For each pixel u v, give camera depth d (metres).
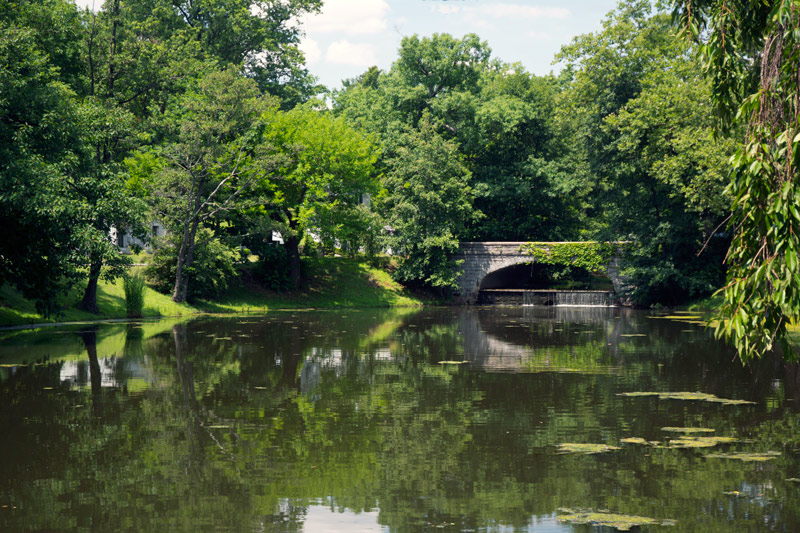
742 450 13.09
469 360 25.61
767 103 9.69
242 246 62.09
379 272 67.75
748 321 9.62
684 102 46.66
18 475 11.88
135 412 16.64
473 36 68.19
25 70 30.30
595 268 61.19
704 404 17.25
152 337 32.88
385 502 10.53
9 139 28.92
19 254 31.30
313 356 26.59
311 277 64.19
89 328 37.22
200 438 14.25
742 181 9.60
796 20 9.45
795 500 10.37
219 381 20.89
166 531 9.45
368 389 19.67
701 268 52.66
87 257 31.45
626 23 53.22
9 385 19.94
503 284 72.94
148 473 11.98
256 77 73.25
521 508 10.21
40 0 39.44
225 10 67.69
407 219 63.53
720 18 11.11
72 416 16.17
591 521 9.66
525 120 66.56
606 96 53.91
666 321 43.25
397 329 38.69
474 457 12.80
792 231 9.15
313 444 13.78
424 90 67.81
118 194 33.03
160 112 55.03
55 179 28.56
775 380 20.77
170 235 51.94
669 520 9.65
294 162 59.16
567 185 64.88
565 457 12.73
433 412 16.66
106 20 44.38
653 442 13.68
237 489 11.16
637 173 52.47
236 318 46.72
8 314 37.69
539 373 22.44
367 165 61.53
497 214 70.81
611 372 22.53
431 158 62.59
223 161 53.78
